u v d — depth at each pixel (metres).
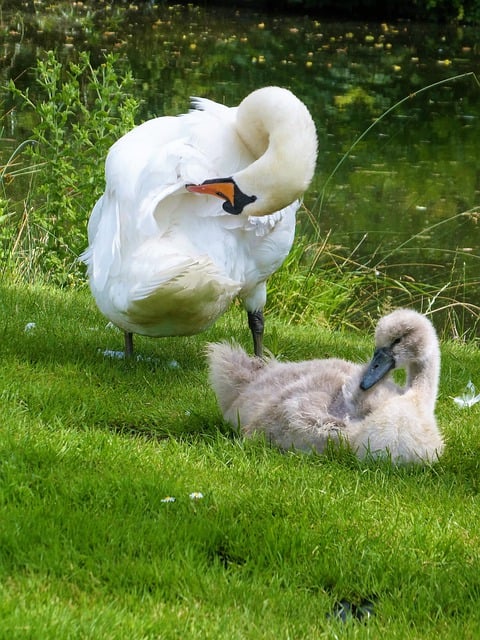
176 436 10.06
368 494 8.65
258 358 10.81
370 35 51.91
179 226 10.87
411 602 6.99
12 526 7.30
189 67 41.09
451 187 27.52
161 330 10.89
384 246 22.88
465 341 18.41
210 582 6.97
